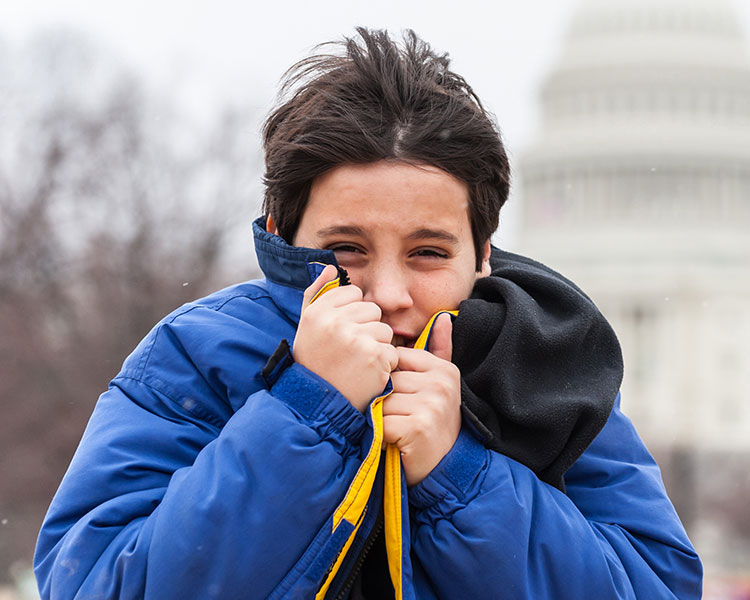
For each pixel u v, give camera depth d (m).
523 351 1.89
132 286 29.17
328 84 1.92
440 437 1.84
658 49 80.12
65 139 30.91
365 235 1.89
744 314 76.62
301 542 1.72
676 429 74.12
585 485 2.03
